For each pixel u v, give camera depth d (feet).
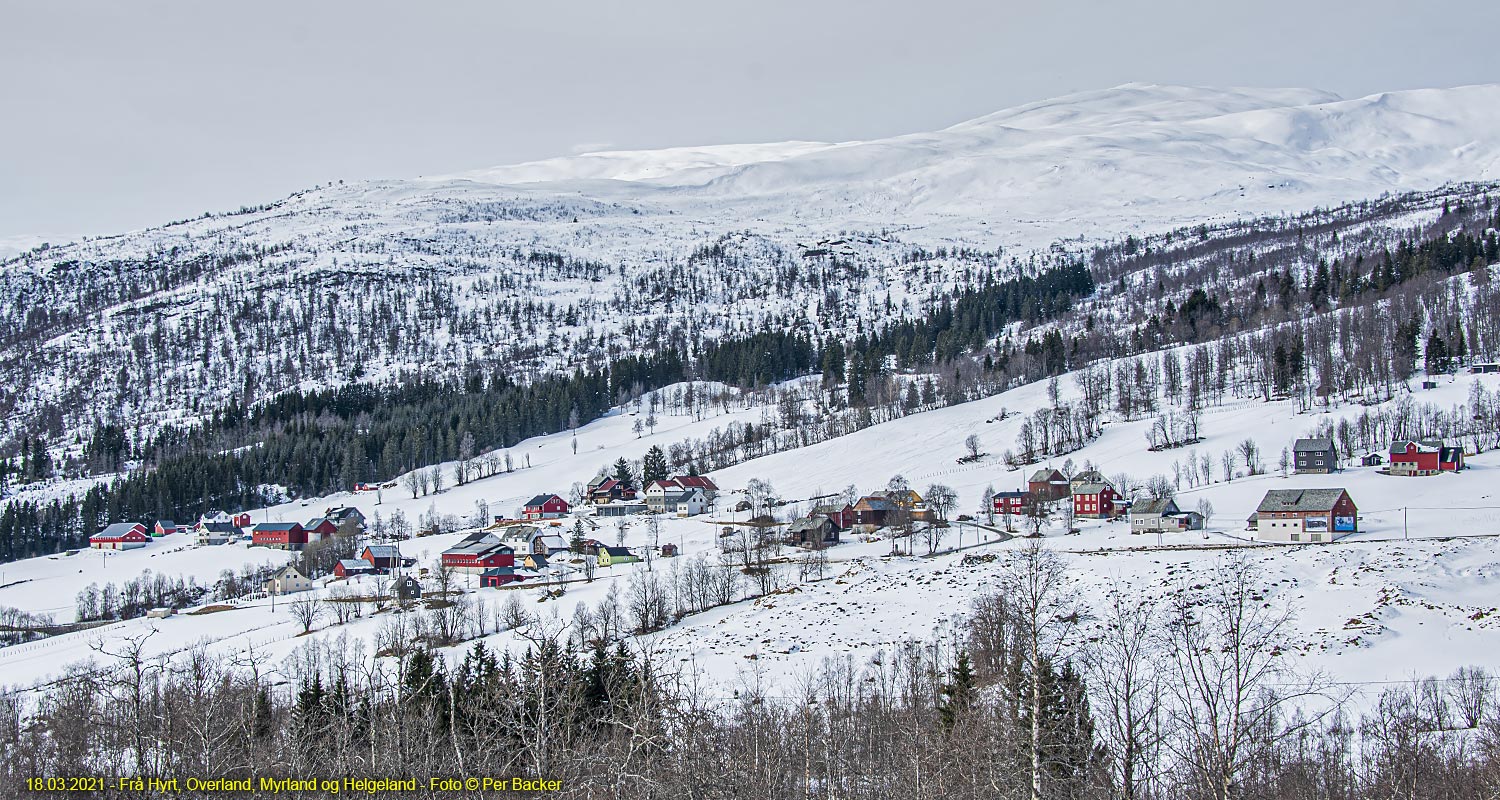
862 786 223.92
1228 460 655.76
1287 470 646.33
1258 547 465.06
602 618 407.64
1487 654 289.53
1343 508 491.31
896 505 641.81
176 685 294.05
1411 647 299.17
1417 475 598.34
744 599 463.01
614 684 250.37
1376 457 638.94
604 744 204.95
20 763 247.09
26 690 364.58
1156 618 345.92
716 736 208.85
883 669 328.08
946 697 259.39
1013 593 315.99
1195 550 468.34
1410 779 196.65
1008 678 229.45
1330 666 287.07
